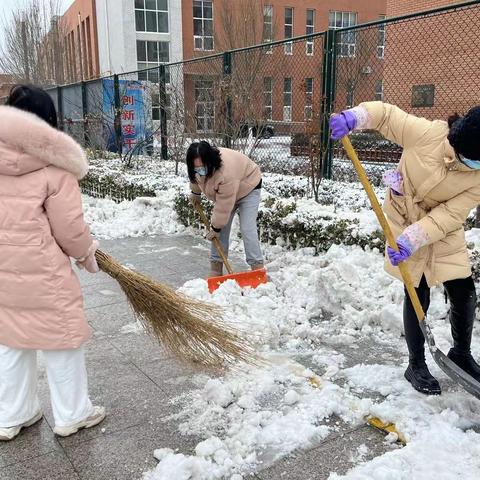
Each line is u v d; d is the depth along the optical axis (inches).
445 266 110.6
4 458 98.7
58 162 90.1
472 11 318.7
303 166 339.3
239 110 353.1
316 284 163.8
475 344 134.3
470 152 93.3
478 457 93.5
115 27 1322.6
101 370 131.0
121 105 505.4
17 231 91.5
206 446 97.8
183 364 123.0
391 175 110.0
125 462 97.2
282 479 91.9
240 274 179.0
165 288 106.7
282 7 1471.5
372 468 91.0
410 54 366.0
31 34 1187.3
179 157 422.3
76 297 97.5
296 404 113.7
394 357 135.3
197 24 1391.5
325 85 280.2
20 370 101.8
